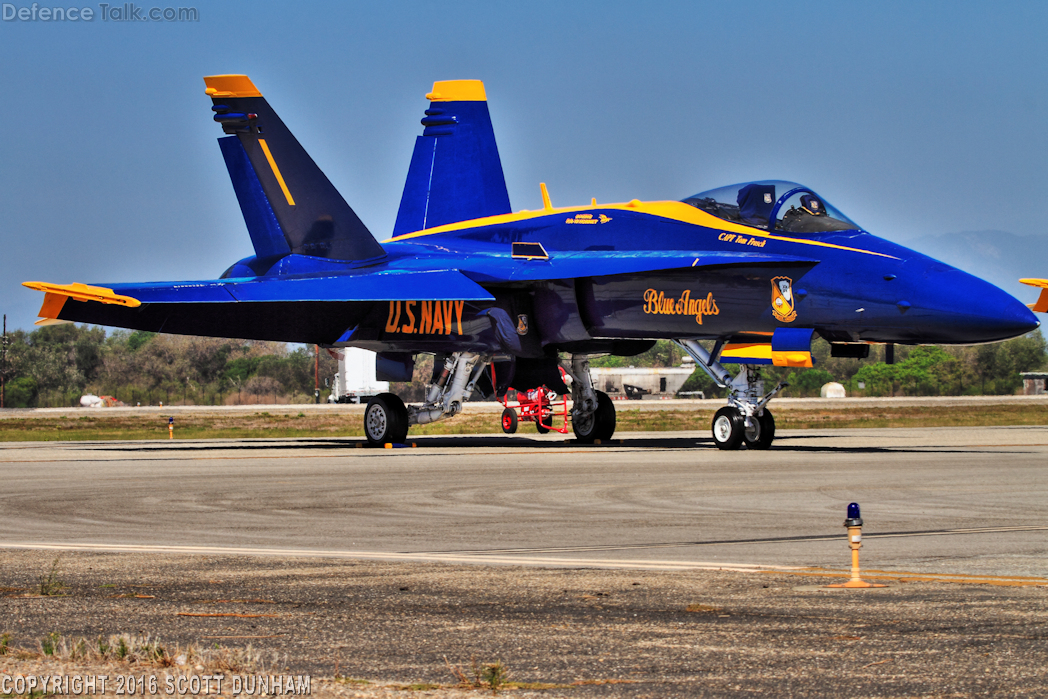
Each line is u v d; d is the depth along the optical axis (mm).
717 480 57469
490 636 22891
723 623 23812
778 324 75812
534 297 88250
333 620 24453
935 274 70375
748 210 79438
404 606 25859
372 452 86500
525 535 37812
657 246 83125
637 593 27094
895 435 118312
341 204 94875
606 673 20078
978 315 68125
